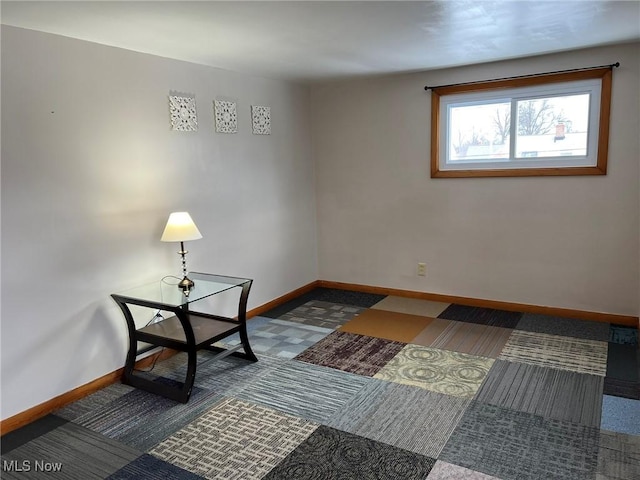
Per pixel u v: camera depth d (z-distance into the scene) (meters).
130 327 2.98
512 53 3.56
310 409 2.62
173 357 3.37
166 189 3.35
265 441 2.34
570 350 3.31
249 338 3.69
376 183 4.64
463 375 2.98
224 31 2.68
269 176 4.33
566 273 3.90
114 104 2.96
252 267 4.21
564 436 2.31
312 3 2.25
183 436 2.41
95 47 2.84
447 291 4.46
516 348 3.37
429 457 2.18
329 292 4.93
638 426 2.38
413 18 2.56
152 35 2.71
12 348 2.52
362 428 2.42
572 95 3.70
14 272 2.51
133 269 3.15
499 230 4.12
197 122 3.55
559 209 3.85
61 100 2.67
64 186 2.71
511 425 2.41
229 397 2.79
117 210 3.02
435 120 4.20
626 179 3.58
